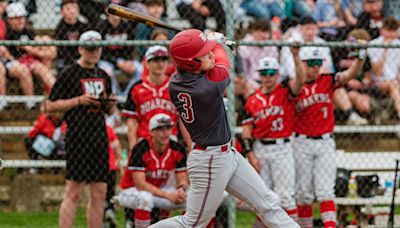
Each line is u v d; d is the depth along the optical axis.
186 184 22.28
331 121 22.45
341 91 28.23
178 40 15.28
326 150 22.30
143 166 21.70
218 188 15.91
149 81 22.47
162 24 16.27
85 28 26.20
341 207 23.81
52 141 26.02
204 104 15.36
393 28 28.14
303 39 26.98
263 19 28.22
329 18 29.39
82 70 21.38
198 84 15.30
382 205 24.72
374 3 28.56
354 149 28.66
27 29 27.03
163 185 22.38
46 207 27.27
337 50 26.81
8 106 28.08
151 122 21.61
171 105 22.48
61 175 27.33
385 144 28.77
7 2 27.27
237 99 26.39
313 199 22.67
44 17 29.31
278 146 22.36
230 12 22.11
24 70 27.27
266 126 22.38
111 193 22.73
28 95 27.48
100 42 20.80
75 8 26.03
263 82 22.55
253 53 26.94
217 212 22.16
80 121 21.11
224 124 15.86
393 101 28.41
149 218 21.41
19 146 27.98
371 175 23.75
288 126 22.42
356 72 21.98
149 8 27.77
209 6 27.52
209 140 15.71
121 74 27.89
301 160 22.48
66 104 21.00
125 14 16.02
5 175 27.03
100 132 21.23
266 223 16.33
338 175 23.62
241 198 16.34
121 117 27.11
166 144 21.98
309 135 22.38
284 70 27.19
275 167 22.36
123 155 27.14
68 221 21.22
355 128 27.33
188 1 27.78
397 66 28.39
